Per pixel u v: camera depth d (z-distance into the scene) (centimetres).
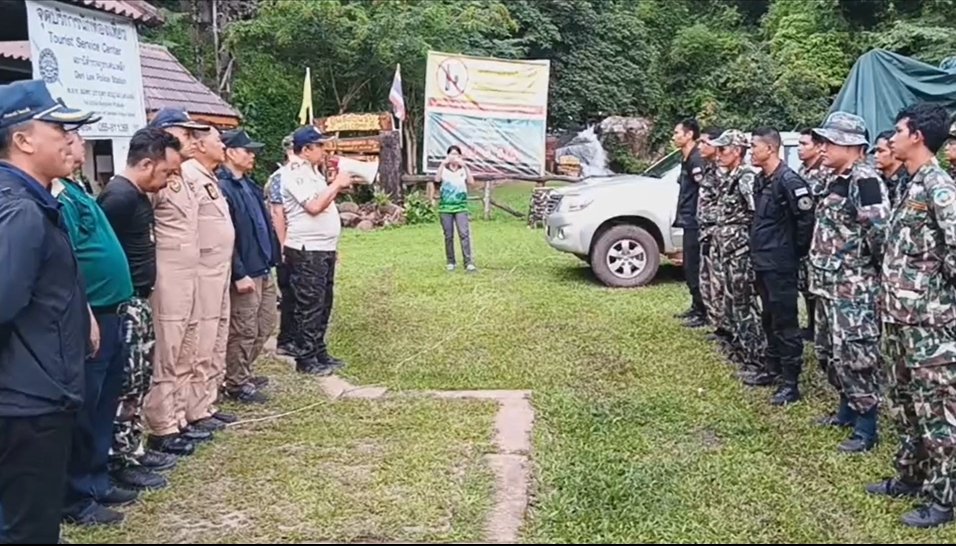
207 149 412
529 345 601
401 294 792
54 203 278
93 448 325
